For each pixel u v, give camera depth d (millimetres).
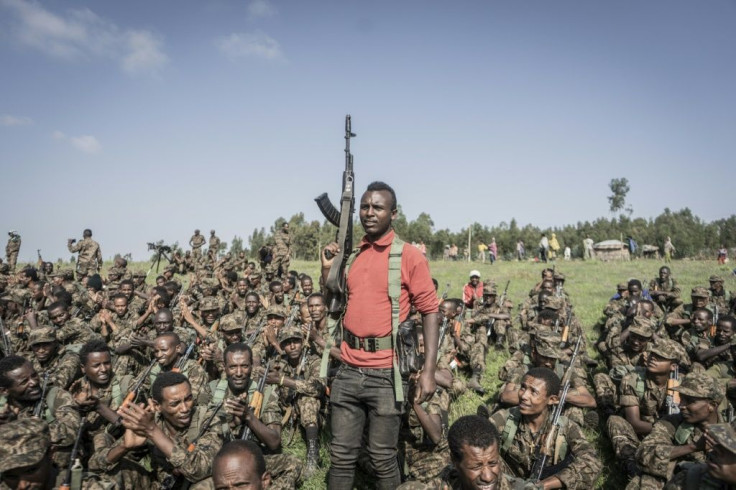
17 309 10695
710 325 9734
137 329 10242
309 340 7828
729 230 59500
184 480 4875
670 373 6176
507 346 11625
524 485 4195
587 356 9609
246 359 5516
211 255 24750
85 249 20203
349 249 4301
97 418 5883
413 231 58500
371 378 4109
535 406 5086
